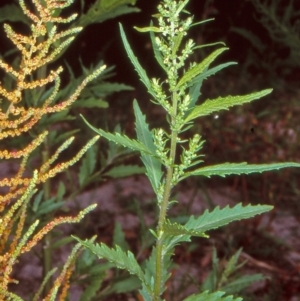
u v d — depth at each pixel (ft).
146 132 1.73
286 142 7.72
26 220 2.78
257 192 7.20
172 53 1.50
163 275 1.87
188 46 1.50
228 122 8.55
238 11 12.14
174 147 1.56
